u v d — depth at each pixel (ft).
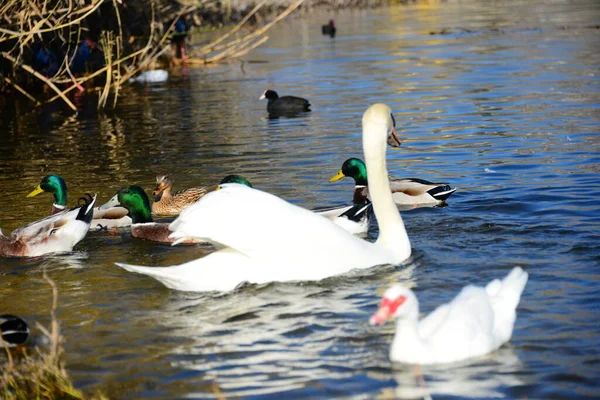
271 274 30.83
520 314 27.37
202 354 25.46
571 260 32.50
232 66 114.21
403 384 22.75
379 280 31.14
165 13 120.57
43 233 37.45
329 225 31.83
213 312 28.81
